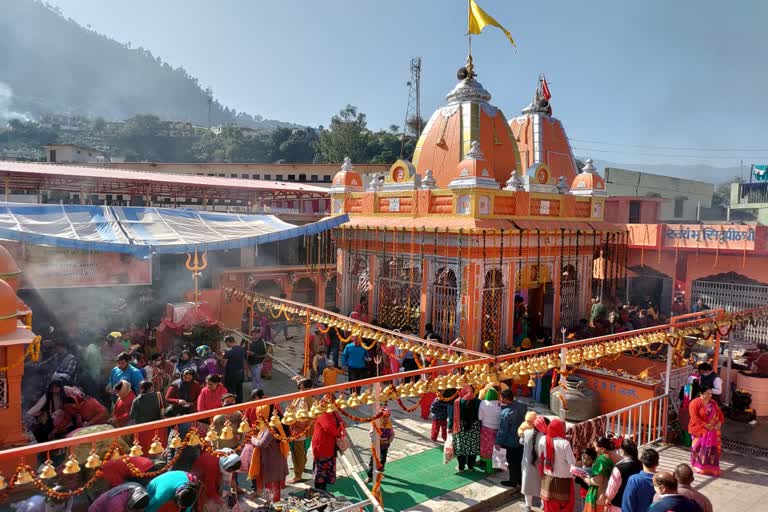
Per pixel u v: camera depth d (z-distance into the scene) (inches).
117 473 234.7
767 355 511.2
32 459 284.2
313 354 543.2
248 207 1021.8
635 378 438.0
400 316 615.2
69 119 7342.5
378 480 286.5
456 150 647.8
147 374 382.6
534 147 804.6
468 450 346.6
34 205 535.5
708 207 1482.5
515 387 520.1
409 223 588.1
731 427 458.0
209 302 639.8
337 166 1637.6
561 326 632.4
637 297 823.1
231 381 425.1
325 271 836.0
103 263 531.5
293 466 340.8
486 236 544.7
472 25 671.8
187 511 217.6
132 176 739.4
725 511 315.6
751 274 701.3
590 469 293.1
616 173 1244.5
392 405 476.4
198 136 5078.7
